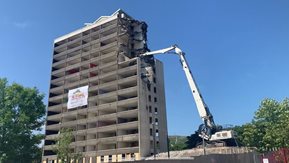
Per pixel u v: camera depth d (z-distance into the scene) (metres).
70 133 65.31
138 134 68.25
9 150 56.66
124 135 70.12
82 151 76.38
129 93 74.94
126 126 70.69
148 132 70.88
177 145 98.88
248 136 67.94
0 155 55.97
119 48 81.94
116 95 75.88
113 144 76.44
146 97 74.06
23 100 60.53
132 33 86.50
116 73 78.56
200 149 55.47
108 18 88.94
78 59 91.31
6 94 60.00
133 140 68.88
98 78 82.19
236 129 76.38
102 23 90.00
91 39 91.00
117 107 74.88
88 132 76.69
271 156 37.94
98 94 79.75
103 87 79.75
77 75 88.12
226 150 50.62
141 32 85.69
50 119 87.38
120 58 80.81
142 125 69.56
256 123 70.44
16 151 57.59
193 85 59.25
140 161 27.95
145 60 79.06
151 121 74.00
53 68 96.88
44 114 63.06
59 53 96.62
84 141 76.12
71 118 86.12
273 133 51.28
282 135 40.75
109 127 73.38
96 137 74.75
